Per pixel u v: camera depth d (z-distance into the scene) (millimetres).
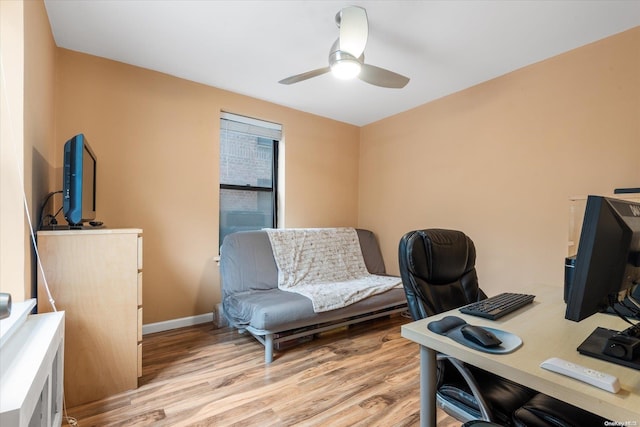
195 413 1634
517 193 2662
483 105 2910
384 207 3930
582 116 2295
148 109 2732
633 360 740
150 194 2746
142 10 1939
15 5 1407
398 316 3350
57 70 2348
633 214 842
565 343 885
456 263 1487
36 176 1718
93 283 1728
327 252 3496
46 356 1047
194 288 2973
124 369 1812
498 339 873
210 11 1943
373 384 1942
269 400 1759
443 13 1928
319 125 3895
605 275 747
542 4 1843
